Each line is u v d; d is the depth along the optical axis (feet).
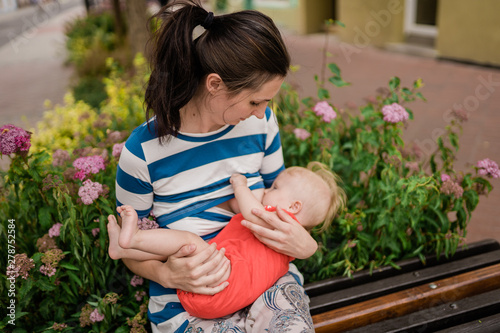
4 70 32.24
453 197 6.86
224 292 4.78
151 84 4.75
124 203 5.36
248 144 5.46
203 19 4.54
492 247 7.47
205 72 4.59
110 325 6.17
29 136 6.06
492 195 11.78
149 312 5.39
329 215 5.93
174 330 5.03
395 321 6.15
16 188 6.23
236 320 4.97
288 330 4.55
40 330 6.08
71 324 6.42
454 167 13.39
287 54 4.61
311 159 8.11
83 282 6.14
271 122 5.67
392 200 6.67
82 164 6.19
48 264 5.67
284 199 5.49
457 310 6.27
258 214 5.04
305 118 8.60
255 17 4.52
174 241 4.95
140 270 5.20
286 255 5.24
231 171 5.44
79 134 10.32
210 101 4.75
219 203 5.47
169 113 4.72
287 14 38.45
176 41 4.45
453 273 6.84
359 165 7.61
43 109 22.58
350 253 6.96
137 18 18.40
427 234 7.22
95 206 6.20
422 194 6.44
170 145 5.02
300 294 5.09
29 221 6.91
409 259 7.10
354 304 6.18
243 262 4.96
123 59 24.59
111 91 13.75
